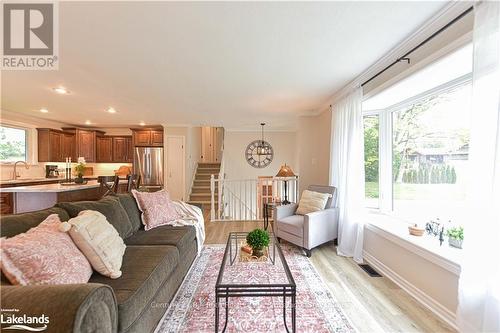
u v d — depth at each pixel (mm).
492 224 1342
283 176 4660
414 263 2113
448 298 1765
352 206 2998
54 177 5586
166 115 5133
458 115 2166
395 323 1752
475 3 1406
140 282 1446
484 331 1367
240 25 1760
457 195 2162
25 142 5344
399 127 2947
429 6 1562
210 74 2725
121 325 1191
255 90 3342
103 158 6625
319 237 3156
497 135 1304
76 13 1603
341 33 1878
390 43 2039
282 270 1811
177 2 1494
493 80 1346
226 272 1779
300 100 3912
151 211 2730
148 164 6320
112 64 2438
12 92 3389
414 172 2695
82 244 1479
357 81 2875
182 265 2266
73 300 896
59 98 3717
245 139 7672
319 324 1734
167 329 1687
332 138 3629
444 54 1711
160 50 2143
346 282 2377
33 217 1550
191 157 6938
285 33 1875
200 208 3301
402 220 2818
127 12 1594
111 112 4797
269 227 4492
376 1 1509
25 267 1109
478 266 1416
